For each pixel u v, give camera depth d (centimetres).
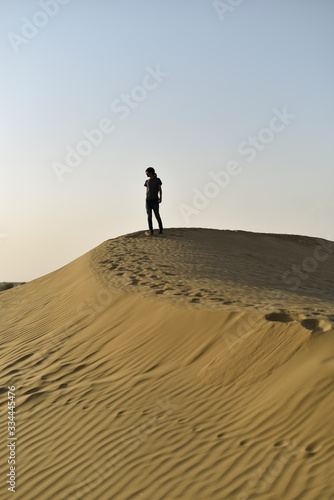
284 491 391
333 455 414
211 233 2358
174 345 757
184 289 1058
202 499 404
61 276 1727
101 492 447
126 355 785
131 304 1002
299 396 498
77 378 746
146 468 466
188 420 541
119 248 1778
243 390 568
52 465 514
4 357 948
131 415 582
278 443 453
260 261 1856
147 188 1966
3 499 469
